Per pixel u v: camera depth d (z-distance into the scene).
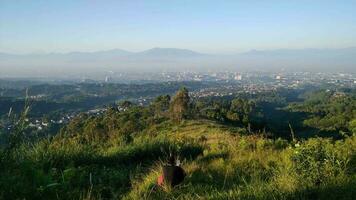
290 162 7.25
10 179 5.53
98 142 12.16
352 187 5.61
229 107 98.12
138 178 7.96
